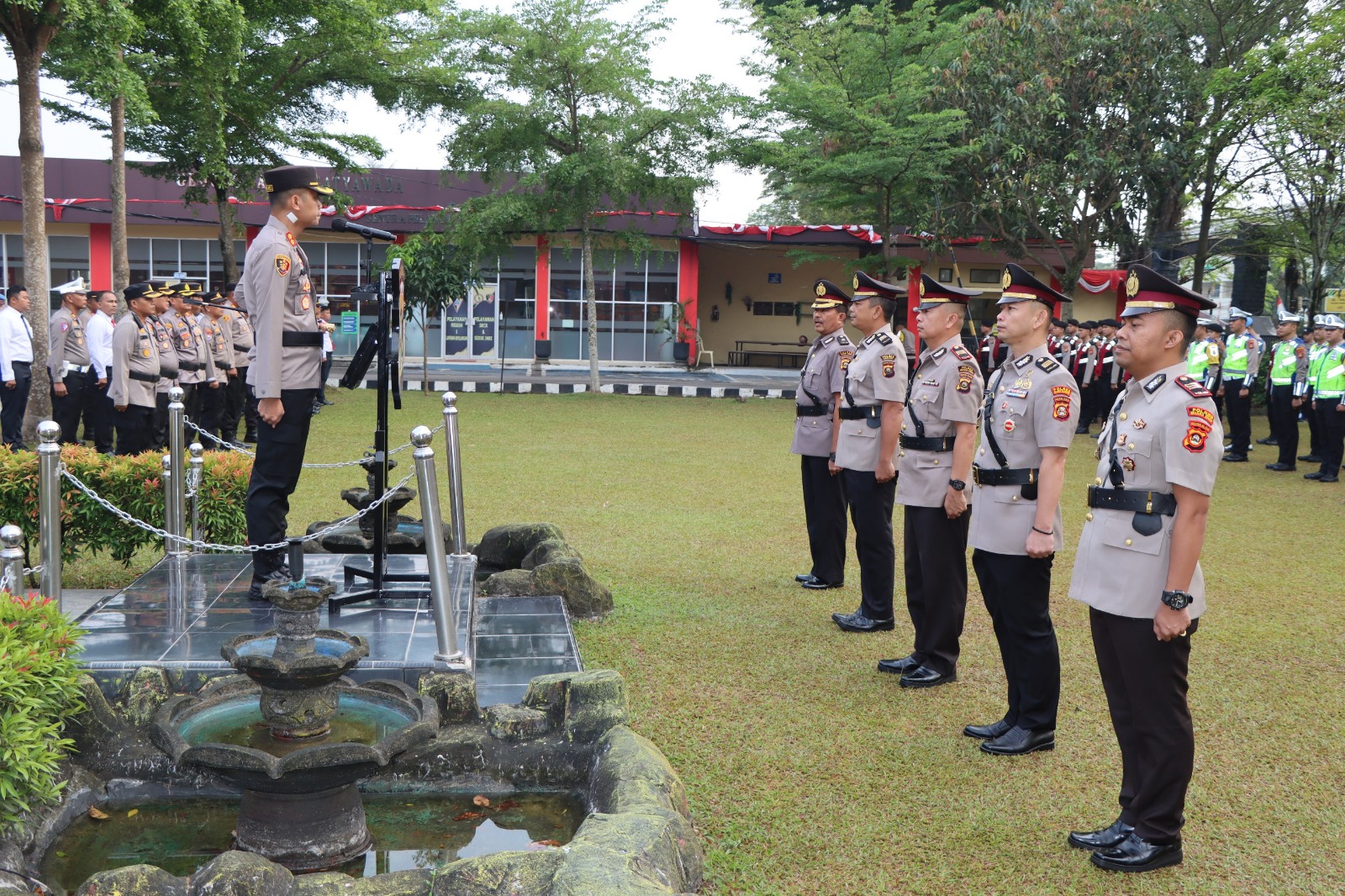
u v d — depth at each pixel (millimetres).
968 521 4707
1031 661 3922
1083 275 22922
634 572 6516
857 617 5473
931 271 24719
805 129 19766
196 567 5227
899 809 3428
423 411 15352
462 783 3523
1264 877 3062
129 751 3439
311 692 3121
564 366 24906
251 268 4430
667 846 2635
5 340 11102
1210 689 4637
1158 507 3146
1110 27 18406
